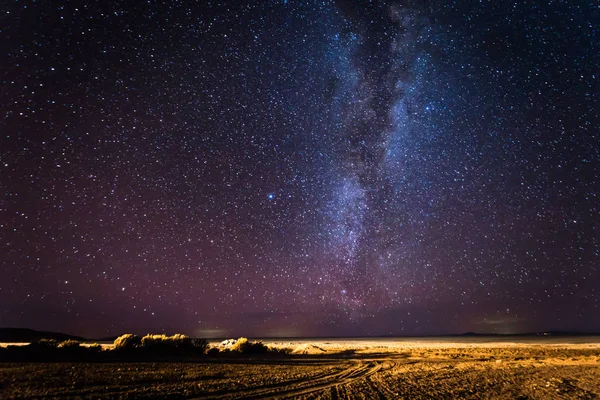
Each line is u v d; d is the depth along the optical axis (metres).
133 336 25.86
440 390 14.05
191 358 23.14
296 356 29.58
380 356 31.30
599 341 69.38
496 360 28.11
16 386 10.51
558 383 16.33
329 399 11.45
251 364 21.02
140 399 9.98
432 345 57.31
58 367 14.77
